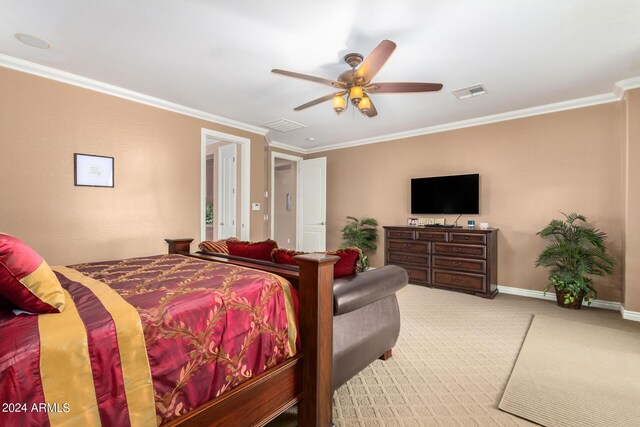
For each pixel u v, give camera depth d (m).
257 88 3.39
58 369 0.88
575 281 3.40
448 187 4.65
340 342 1.71
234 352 1.28
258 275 1.60
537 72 2.96
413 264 4.57
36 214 2.90
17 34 2.36
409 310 3.47
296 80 3.17
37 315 1.03
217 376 1.21
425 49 2.54
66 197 3.07
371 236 5.45
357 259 1.91
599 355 2.36
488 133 4.40
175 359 1.10
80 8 2.05
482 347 2.53
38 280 1.04
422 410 1.74
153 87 3.37
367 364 1.97
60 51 2.61
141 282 1.50
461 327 2.97
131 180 3.54
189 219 4.09
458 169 4.67
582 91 3.42
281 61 2.78
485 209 4.42
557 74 3.00
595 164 3.63
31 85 2.86
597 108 3.61
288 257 1.88
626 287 3.18
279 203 8.20
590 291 3.46
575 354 2.38
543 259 3.63
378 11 2.07
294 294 1.58
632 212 3.13
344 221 6.11
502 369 2.18
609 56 2.66
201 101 3.79
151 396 1.03
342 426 1.61
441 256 4.30
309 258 1.48
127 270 1.80
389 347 2.22
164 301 1.20
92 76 3.09
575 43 2.45
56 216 3.01
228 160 5.18
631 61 2.74
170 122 3.90
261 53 2.64
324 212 6.05
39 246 2.92
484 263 3.95
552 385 1.96
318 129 5.07
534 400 1.81
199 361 1.17
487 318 3.21
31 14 2.11
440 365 2.24
